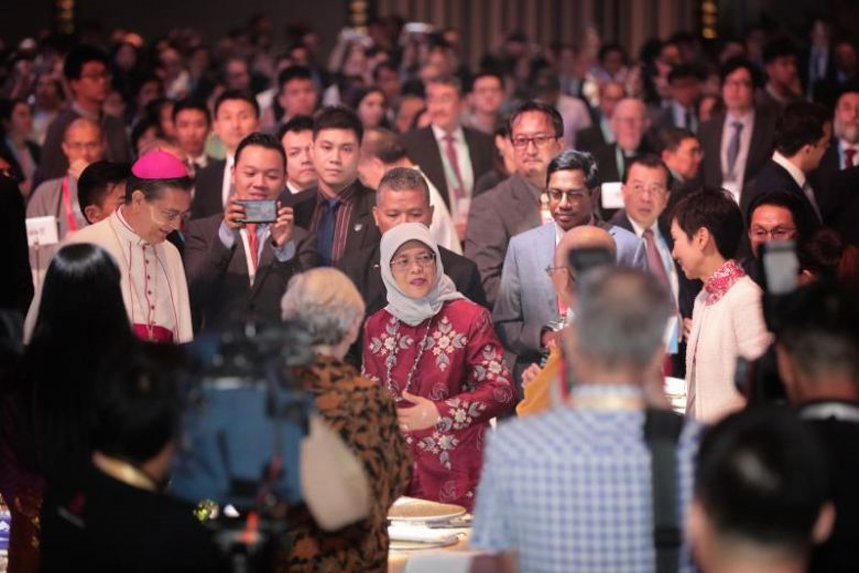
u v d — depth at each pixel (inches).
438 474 527.5
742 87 1051.3
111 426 325.4
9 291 677.9
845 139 951.0
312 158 766.5
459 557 402.6
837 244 561.3
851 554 303.3
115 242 557.9
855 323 319.6
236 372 332.5
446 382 535.2
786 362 328.8
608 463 301.3
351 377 391.5
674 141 930.7
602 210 823.1
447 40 1748.3
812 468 262.2
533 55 1862.7
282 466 331.6
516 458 306.5
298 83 1182.3
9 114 1153.4
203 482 331.3
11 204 675.4
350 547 384.2
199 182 850.8
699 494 268.8
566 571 303.0
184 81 1628.9
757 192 809.5
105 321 404.2
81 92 1027.9
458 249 749.9
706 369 508.7
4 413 423.5
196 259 673.0
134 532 317.7
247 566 333.7
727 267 512.4
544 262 652.7
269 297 642.8
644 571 301.6
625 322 301.6
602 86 1476.4
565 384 329.4
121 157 1047.0
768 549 260.2
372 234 726.5
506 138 896.9
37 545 438.0
